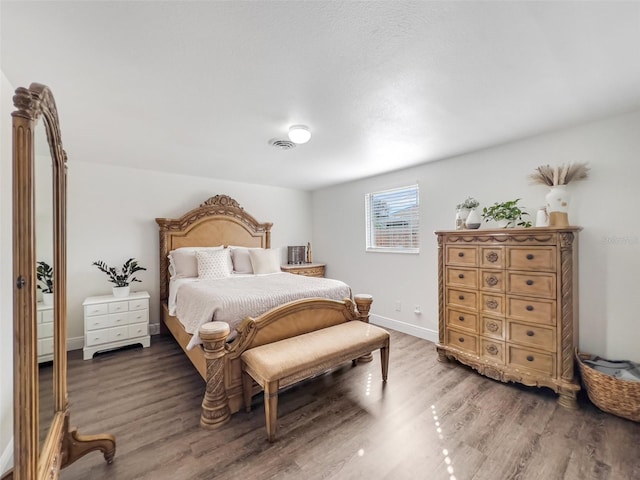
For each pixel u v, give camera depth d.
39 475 0.87
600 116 2.11
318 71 1.53
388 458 1.52
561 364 2.03
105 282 3.33
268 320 2.10
